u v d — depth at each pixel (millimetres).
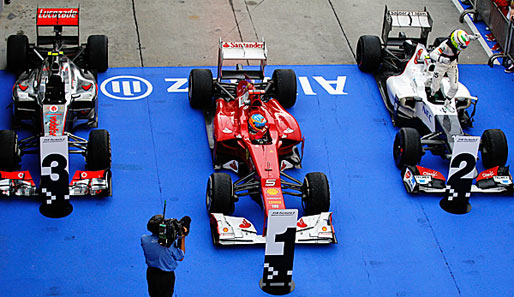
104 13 16391
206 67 14648
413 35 16547
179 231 8266
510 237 10672
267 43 15633
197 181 11398
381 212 11016
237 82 13406
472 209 11195
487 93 14414
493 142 11781
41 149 9797
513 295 9641
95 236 10109
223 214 10141
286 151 11609
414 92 12805
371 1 17781
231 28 16141
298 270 9766
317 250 10148
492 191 11414
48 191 10117
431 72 12805
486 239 10609
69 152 11125
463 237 10617
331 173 11789
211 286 9406
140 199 10891
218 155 11680
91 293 9180
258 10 17000
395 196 11391
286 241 8898
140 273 9555
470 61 15586
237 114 11492
